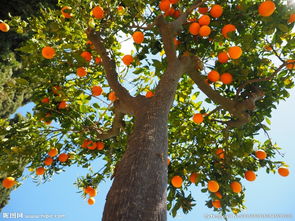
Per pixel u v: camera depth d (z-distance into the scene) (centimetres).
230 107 298
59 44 357
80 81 392
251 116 351
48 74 350
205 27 286
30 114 401
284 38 323
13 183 350
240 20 318
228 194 314
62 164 400
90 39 307
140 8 326
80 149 430
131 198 144
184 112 400
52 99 375
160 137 196
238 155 340
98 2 329
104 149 428
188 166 339
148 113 217
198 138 381
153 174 164
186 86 402
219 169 333
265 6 257
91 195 397
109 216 139
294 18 264
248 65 335
